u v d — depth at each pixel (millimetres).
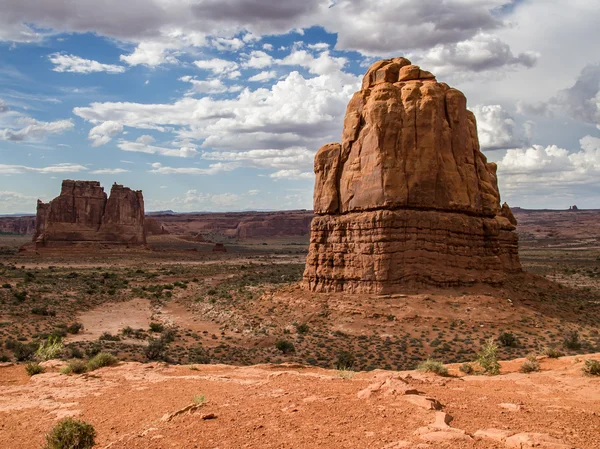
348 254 54750
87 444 11969
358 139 56531
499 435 9656
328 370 22109
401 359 38344
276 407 12766
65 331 50750
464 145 56906
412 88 54781
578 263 146250
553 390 15500
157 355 38906
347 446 9703
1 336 45656
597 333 45875
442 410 12008
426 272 51312
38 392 18250
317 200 59594
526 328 45906
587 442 9734
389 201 52188
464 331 44781
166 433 11062
